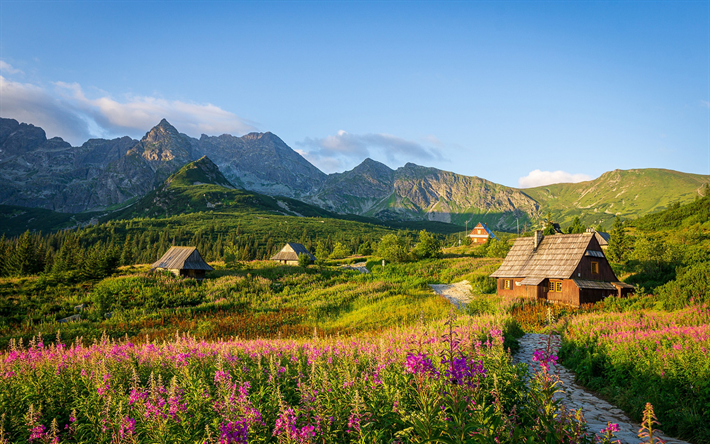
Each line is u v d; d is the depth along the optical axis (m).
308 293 43.59
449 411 5.55
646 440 7.86
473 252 88.50
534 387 6.08
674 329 14.75
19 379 9.60
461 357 5.39
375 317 30.34
